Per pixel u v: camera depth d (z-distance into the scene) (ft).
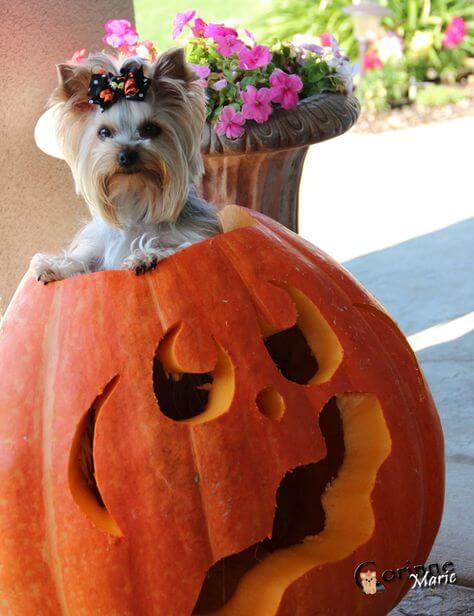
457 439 4.91
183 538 3.18
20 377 3.34
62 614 3.26
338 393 3.39
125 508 3.18
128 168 3.91
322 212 9.52
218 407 3.28
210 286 3.34
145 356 3.25
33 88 4.91
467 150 11.25
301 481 3.78
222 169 4.70
